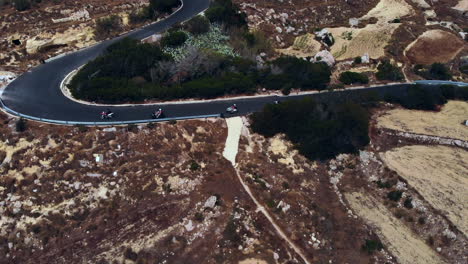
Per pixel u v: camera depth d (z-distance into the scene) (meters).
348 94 69.50
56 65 69.25
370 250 50.66
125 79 64.88
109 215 48.50
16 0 76.69
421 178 59.06
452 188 57.72
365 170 60.44
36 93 62.53
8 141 53.28
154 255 46.22
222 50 74.25
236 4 89.06
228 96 66.44
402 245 52.28
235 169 55.22
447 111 69.62
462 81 77.69
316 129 60.72
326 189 57.41
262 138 60.25
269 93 68.44
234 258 46.41
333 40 87.31
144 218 49.00
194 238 47.84
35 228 46.72
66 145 53.28
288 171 57.06
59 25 75.44
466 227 53.59
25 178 50.31
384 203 56.75
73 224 47.59
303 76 71.00
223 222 49.09
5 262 45.41
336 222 53.31
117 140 54.84
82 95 61.91
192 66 67.75
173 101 64.19
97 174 51.31
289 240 49.06
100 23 76.69
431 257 51.44
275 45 84.56
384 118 67.38
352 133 62.41
